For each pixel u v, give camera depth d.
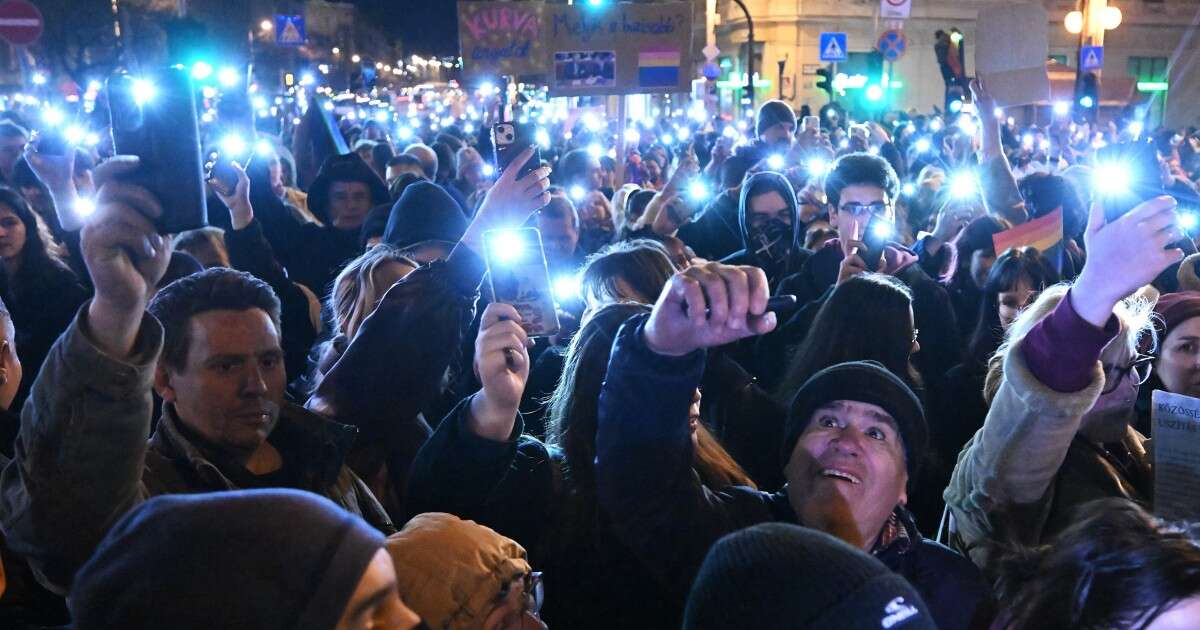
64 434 1.75
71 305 4.44
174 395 2.26
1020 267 3.93
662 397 1.85
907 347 3.32
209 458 2.25
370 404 2.82
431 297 2.90
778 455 3.22
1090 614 1.67
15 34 10.38
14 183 5.84
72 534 1.79
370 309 3.48
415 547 1.88
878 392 2.10
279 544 1.18
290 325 4.55
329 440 2.38
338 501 2.39
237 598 1.15
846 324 3.29
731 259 5.61
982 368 3.93
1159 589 1.61
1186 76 36.31
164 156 1.73
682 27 7.99
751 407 3.30
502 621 1.87
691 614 1.36
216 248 4.57
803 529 1.38
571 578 2.40
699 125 20.78
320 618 1.15
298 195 7.87
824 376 2.17
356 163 6.29
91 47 26.33
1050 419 2.05
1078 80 17.58
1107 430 2.67
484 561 1.88
